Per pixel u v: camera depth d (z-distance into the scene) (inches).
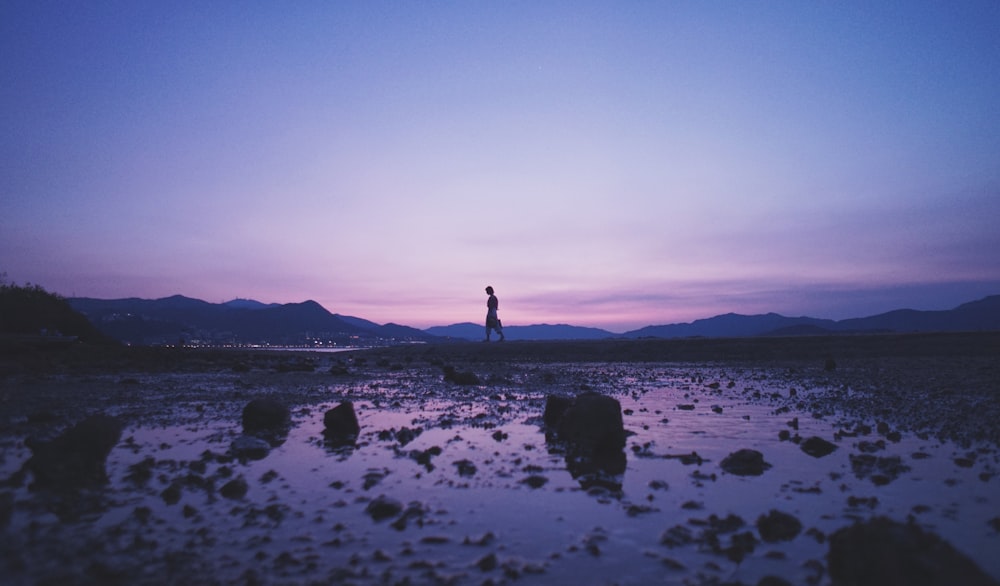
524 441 300.2
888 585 123.0
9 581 127.6
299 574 136.6
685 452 274.2
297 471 233.9
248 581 130.6
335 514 181.0
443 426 343.9
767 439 306.8
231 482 202.2
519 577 137.4
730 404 447.2
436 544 157.6
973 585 116.3
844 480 224.4
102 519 171.5
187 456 255.0
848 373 700.0
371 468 239.5
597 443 282.2
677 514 184.9
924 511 185.9
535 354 1090.1
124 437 293.1
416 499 197.9
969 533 166.1
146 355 850.1
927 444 288.7
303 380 608.1
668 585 134.8
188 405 403.2
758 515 183.8
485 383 602.2
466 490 209.3
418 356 1104.8
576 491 209.2
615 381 633.6
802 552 153.9
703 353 1045.8
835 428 338.3
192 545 152.4
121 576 132.6
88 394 435.8
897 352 1003.9
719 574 140.8
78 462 215.3
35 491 197.5
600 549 155.7
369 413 394.0
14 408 360.8
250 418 324.8
